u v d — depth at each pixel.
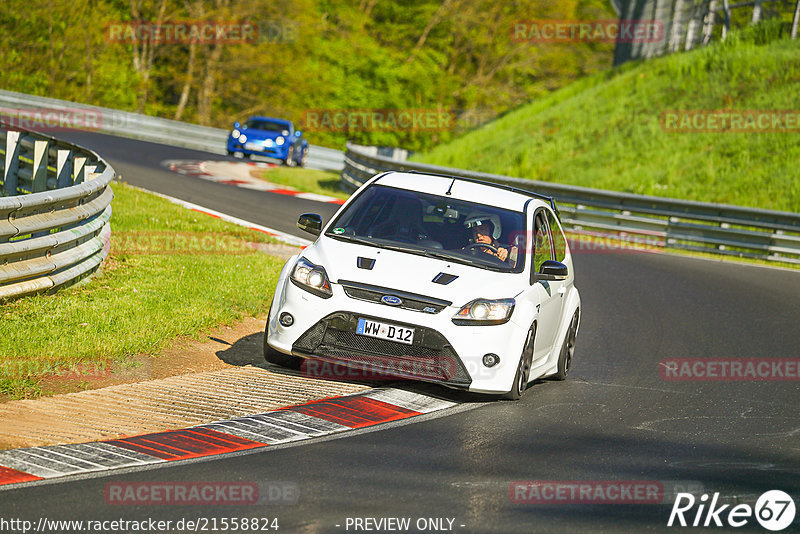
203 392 26.09
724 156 103.00
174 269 42.25
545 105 142.00
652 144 110.81
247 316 37.00
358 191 31.42
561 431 25.34
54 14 178.50
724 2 136.62
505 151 124.56
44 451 20.27
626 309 48.28
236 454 21.06
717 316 47.84
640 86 126.38
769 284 60.66
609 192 79.56
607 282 56.97
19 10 176.50
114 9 195.00
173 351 30.48
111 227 50.56
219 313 35.31
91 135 120.94
